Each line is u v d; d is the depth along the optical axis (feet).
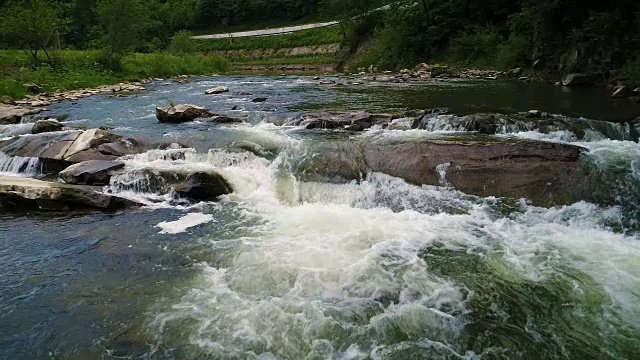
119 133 47.09
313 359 17.79
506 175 33.71
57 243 27.61
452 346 18.45
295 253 26.07
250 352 18.15
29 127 50.80
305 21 285.02
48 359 17.92
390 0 173.99
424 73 114.01
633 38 78.02
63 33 178.50
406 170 35.53
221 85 98.22
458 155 35.94
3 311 20.86
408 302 21.34
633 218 29.73
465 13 136.36
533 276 23.43
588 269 23.98
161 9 317.22
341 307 20.97
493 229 28.94
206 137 44.24
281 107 61.46
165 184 34.86
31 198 32.53
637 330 19.22
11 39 102.32
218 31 314.35
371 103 63.36
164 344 18.66
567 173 32.94
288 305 21.15
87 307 21.20
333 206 33.73
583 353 17.98
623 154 35.86
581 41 86.22
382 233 28.60
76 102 72.49
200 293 22.24
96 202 32.53
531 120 44.60
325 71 166.09
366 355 17.95
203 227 29.86
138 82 107.24
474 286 22.61
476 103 60.75
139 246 27.20
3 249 26.78
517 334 19.12
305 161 37.99
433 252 26.05
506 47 108.06
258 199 34.91
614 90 68.74
